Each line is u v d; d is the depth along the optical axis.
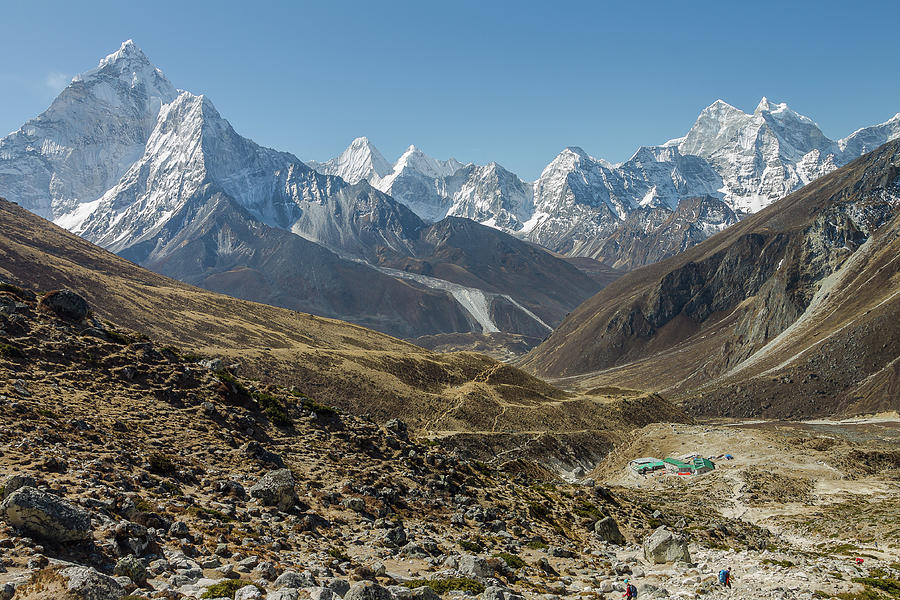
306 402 62.12
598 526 57.41
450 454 66.94
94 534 26.20
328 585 25.39
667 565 44.81
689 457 145.88
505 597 26.97
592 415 193.00
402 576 30.92
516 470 105.88
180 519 31.64
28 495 24.22
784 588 34.12
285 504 38.75
